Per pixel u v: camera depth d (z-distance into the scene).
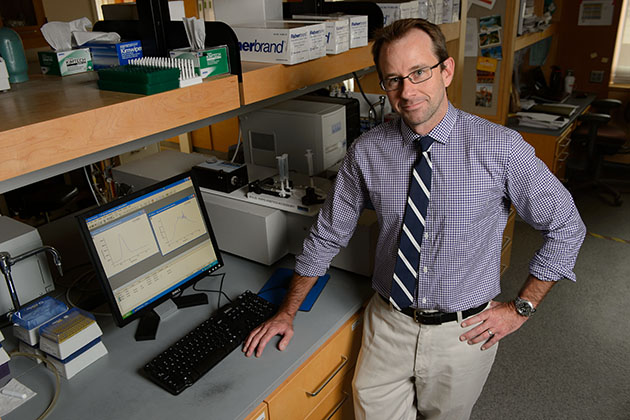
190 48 1.31
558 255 1.39
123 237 1.42
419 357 1.47
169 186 1.54
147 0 1.32
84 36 1.36
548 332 2.69
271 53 1.48
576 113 4.09
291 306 1.54
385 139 1.38
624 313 2.82
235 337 1.43
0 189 1.03
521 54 4.42
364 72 2.18
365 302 1.65
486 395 2.29
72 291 1.71
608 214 4.01
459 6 2.29
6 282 1.39
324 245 1.57
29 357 1.41
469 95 3.88
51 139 0.95
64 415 1.21
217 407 1.22
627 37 4.48
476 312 1.45
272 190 1.83
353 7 1.95
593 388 2.31
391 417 1.60
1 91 1.19
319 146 2.05
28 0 3.46
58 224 2.12
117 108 1.06
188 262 1.60
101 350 1.40
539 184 1.30
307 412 1.48
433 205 1.33
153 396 1.26
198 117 1.26
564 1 4.60
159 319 1.54
